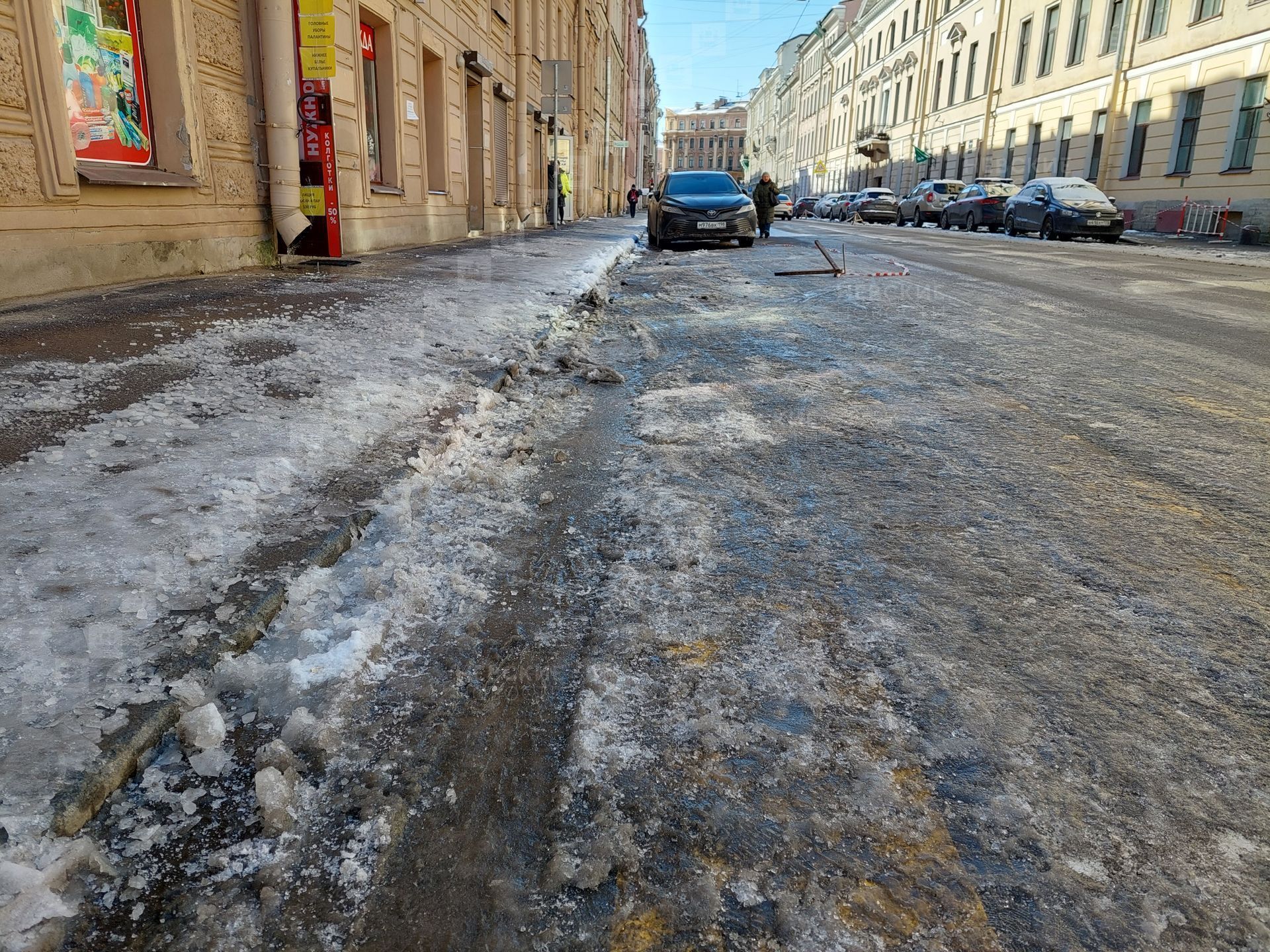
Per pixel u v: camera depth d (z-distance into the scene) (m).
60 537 2.19
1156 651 2.04
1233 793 1.57
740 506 2.96
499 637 2.08
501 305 6.96
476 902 1.32
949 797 1.55
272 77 8.54
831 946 1.24
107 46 6.58
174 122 7.26
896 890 1.35
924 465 3.41
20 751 1.44
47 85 5.62
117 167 6.72
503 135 20.09
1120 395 4.58
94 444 2.89
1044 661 1.99
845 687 1.88
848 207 40.94
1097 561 2.54
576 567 2.48
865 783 1.58
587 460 3.48
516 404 4.26
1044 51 31.36
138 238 6.84
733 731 1.72
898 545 2.65
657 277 11.25
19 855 1.24
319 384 3.95
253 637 1.90
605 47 39.41
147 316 5.21
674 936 1.26
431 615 2.16
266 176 8.81
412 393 3.98
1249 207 21.06
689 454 3.54
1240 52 21.42
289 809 1.44
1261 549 2.64
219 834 1.40
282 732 1.62
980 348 5.87
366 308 6.20
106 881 1.29
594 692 1.85
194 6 7.38
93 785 1.40
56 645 1.73
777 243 18.66
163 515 2.37
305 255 9.49
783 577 2.41
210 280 7.31
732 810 1.51
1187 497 3.08
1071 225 21.03
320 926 1.26
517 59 20.95
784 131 89.56
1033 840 1.45
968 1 37.97
